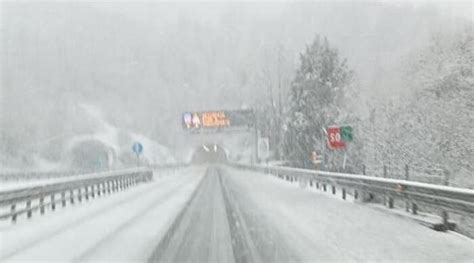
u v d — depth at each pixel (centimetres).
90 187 3020
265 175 5556
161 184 4375
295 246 1238
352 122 4938
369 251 1166
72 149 8988
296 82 5988
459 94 4256
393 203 1941
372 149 4594
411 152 4084
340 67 5978
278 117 8506
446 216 1467
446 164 3666
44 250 1258
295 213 1908
